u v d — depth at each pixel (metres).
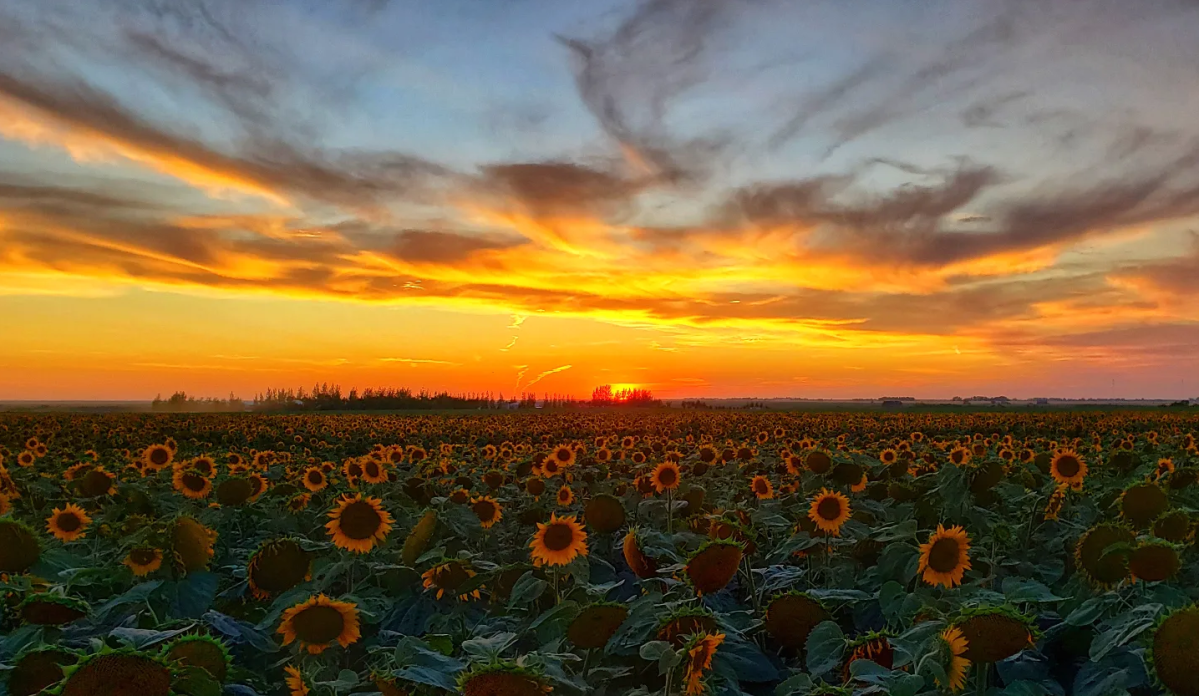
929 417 57.16
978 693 3.71
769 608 5.04
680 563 5.14
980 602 4.41
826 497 6.88
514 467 12.84
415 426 47.28
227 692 3.48
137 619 4.79
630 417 59.16
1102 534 5.05
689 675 3.76
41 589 4.96
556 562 5.71
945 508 7.45
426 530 6.51
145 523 7.55
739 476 12.41
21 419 49.19
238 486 8.59
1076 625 4.55
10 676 3.38
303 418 60.59
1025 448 14.71
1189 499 8.25
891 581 5.61
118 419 55.16
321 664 4.59
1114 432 30.75
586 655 4.63
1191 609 3.33
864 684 4.09
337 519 5.95
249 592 6.80
